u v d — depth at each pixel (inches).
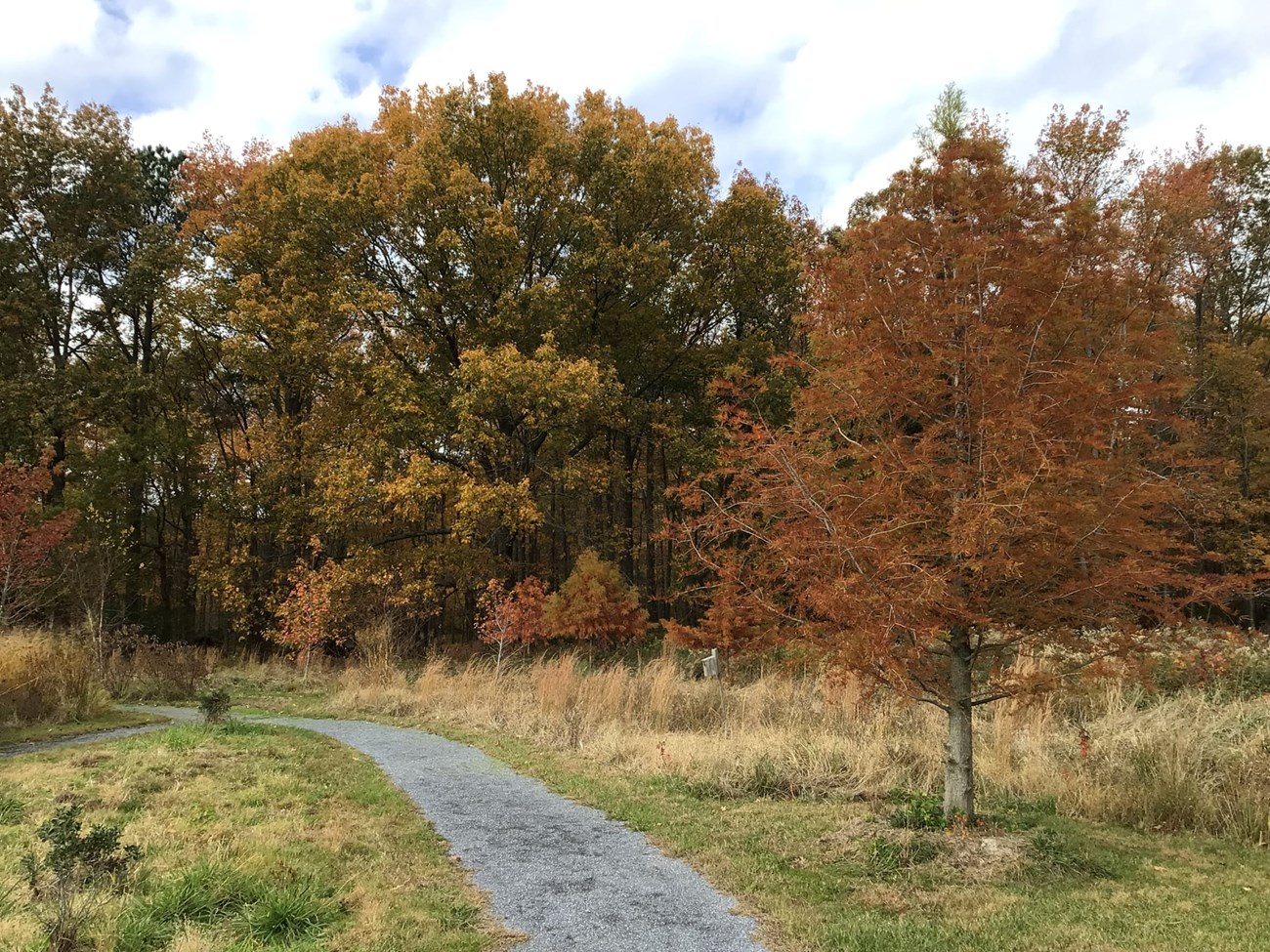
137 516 1090.1
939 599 190.1
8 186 958.4
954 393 214.5
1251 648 400.8
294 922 168.6
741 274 979.9
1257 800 255.9
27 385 903.7
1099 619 202.1
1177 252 603.5
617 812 274.8
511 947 162.1
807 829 250.2
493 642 701.3
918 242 226.7
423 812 274.5
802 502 212.8
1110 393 202.2
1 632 563.8
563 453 1093.8
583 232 903.7
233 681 717.3
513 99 913.5
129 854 179.6
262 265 941.2
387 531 1153.4
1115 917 174.7
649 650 727.7
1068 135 700.0
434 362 936.3
